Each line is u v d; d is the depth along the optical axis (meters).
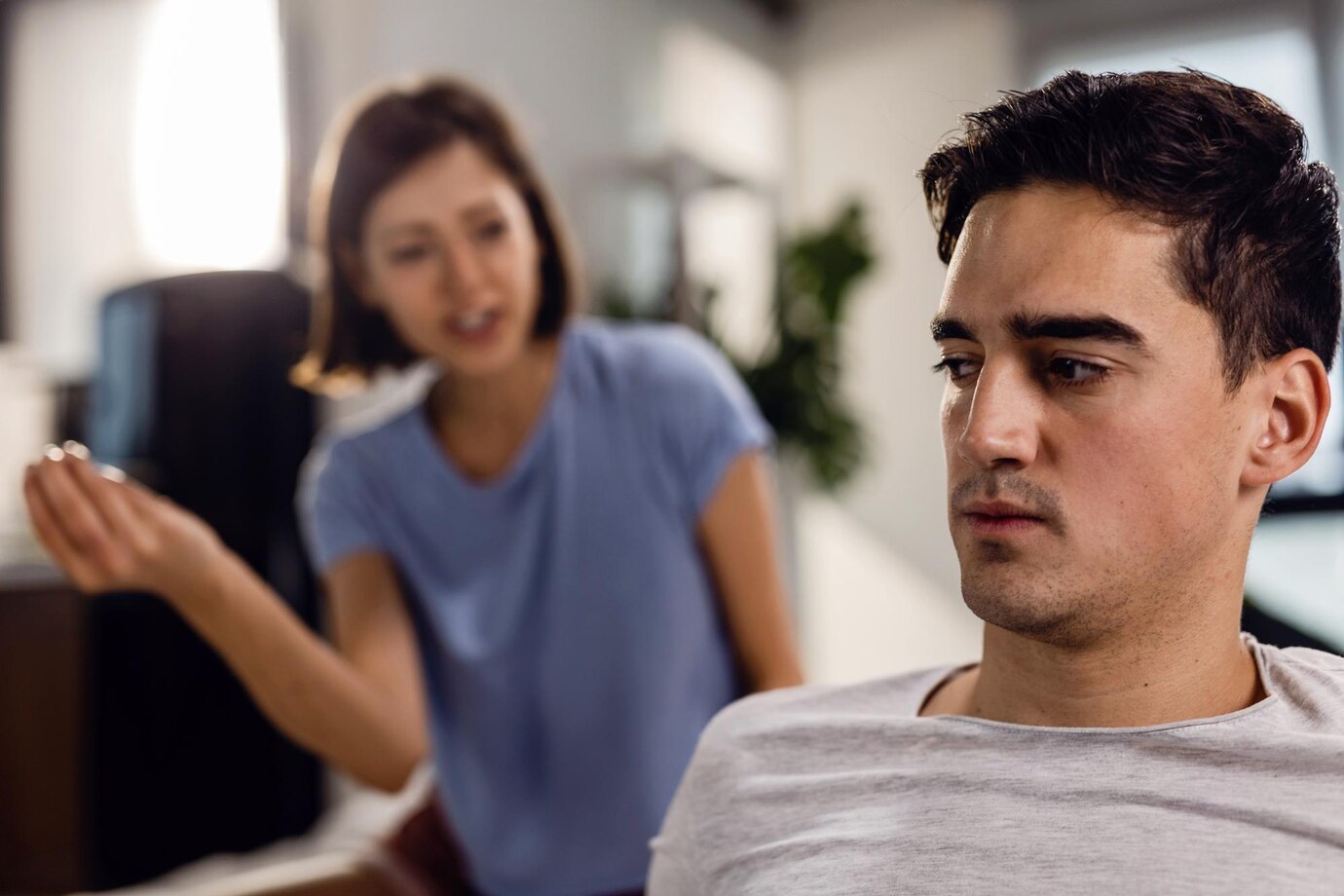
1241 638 0.61
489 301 1.06
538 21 3.57
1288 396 0.54
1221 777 0.52
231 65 3.02
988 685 0.61
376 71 2.90
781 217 5.10
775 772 0.64
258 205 2.99
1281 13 4.30
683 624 1.12
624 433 1.12
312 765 2.55
